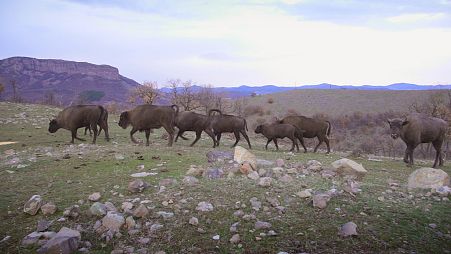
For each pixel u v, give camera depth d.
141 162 11.12
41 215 6.60
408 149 14.08
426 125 13.77
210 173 8.85
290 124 17.28
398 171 11.63
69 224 6.21
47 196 7.59
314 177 9.01
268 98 92.19
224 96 65.38
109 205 6.82
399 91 84.31
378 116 65.06
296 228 6.00
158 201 7.11
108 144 16.09
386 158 16.39
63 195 7.66
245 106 79.44
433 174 8.52
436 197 7.57
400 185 8.70
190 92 49.19
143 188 7.84
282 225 6.10
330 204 6.93
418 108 53.81
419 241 5.66
